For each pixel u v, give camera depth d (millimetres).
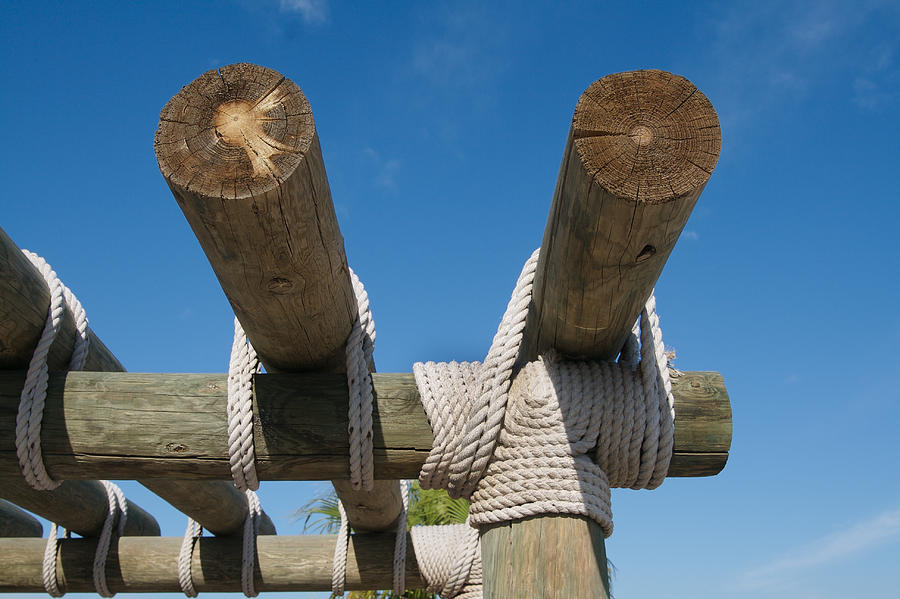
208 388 2750
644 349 2584
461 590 4453
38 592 4578
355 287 2811
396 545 4492
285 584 4645
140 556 4598
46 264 2855
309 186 1928
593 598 2297
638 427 2508
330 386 2717
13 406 2648
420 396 2703
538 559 2355
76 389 2711
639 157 1824
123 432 2650
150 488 3965
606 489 2461
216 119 1871
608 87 1864
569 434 2469
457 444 2576
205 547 4652
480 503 2539
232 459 2621
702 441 2668
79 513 4348
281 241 1977
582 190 1889
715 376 2789
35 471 2627
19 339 2666
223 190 1818
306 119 1879
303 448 2646
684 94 1852
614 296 2221
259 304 2262
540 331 2627
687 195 1811
